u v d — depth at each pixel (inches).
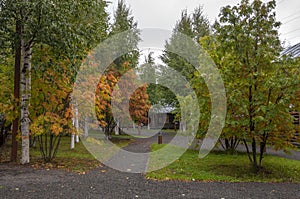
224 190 180.7
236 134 228.2
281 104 202.8
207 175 224.7
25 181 197.5
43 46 277.9
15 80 283.6
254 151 238.4
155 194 169.0
